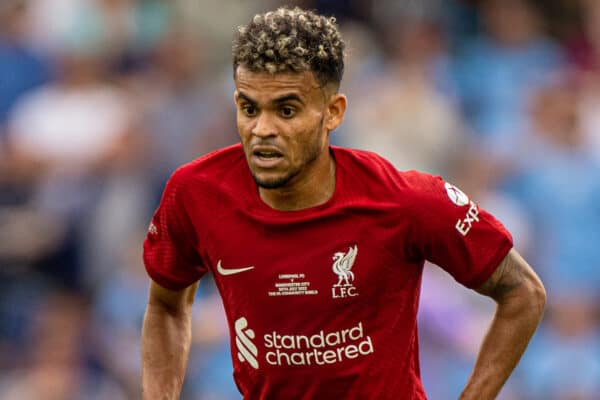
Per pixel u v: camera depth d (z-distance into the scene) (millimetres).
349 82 44188
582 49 48688
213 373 34188
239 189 17844
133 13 47438
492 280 17969
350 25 47594
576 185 39812
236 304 17875
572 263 39000
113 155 40844
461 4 48406
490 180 40500
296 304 17484
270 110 16797
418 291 18281
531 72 46375
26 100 45031
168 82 45125
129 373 35031
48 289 38750
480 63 46312
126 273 36438
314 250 17422
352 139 42094
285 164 16906
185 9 47250
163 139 42094
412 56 44281
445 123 42406
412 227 17453
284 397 17984
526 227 39344
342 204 17438
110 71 45469
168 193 18344
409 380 18219
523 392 35750
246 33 16938
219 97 43406
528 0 48375
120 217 39906
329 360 17609
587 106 45469
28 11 47656
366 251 17406
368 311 17594
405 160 41250
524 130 42438
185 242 18562
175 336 19469
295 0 48406
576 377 35781
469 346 34531
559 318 36844
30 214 40281
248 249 17609
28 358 36719
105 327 35719
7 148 42375
